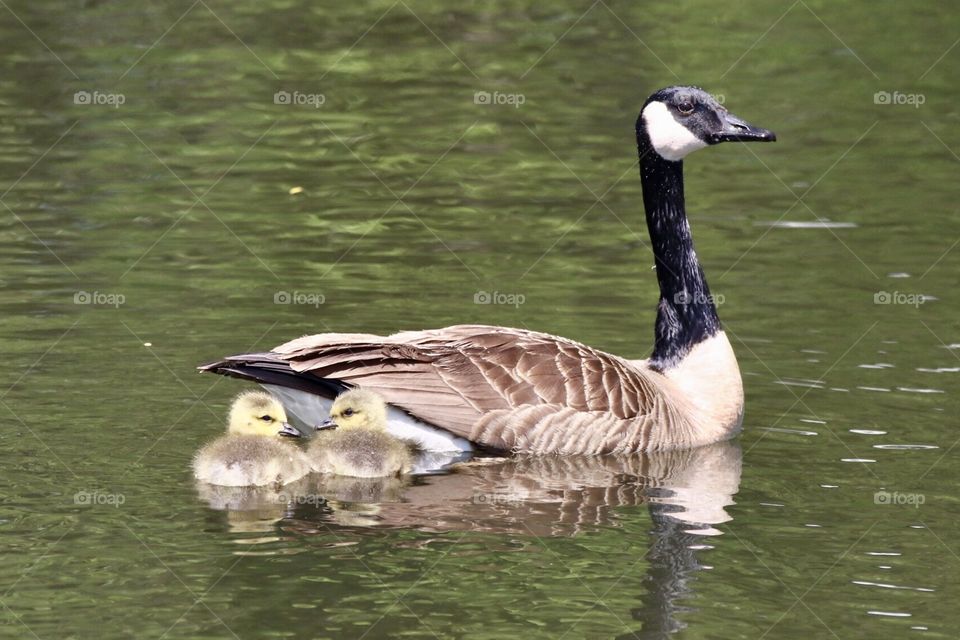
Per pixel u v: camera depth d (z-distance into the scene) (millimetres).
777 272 19188
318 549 10656
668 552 10750
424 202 21672
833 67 29281
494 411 13164
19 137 23906
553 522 11414
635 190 22516
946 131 25906
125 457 12492
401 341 13453
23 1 32094
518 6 33562
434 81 27953
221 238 19781
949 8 33594
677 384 14555
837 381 15234
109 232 19812
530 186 22594
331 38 30609
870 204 22172
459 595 9898
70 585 9891
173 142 24094
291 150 24000
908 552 10812
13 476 11922
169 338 15953
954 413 14180
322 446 12500
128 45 29422
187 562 10312
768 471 12781
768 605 9844
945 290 18422
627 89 27547
